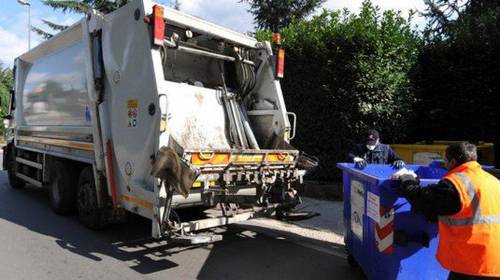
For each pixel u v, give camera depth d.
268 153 5.64
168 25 5.55
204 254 5.53
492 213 2.98
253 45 6.61
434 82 9.46
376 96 8.11
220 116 6.36
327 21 9.02
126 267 5.00
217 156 5.05
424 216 3.54
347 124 8.37
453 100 9.25
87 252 5.49
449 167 3.33
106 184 6.05
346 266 5.16
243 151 5.32
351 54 8.22
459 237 3.01
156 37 4.99
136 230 6.51
